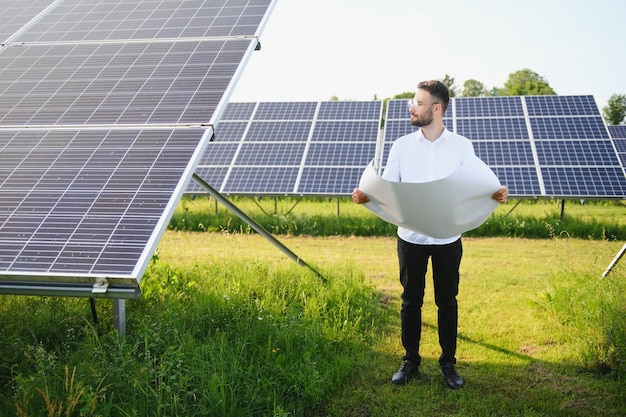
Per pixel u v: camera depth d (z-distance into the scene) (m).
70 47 6.48
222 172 15.41
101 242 3.69
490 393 4.78
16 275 3.47
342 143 16.12
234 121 18.00
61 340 5.00
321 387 4.60
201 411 3.86
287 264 9.27
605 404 4.57
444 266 4.78
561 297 6.74
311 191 14.11
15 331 4.88
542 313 6.76
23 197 4.16
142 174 4.28
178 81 5.50
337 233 12.91
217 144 16.80
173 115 4.98
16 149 4.73
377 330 6.21
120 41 6.49
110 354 4.39
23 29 6.98
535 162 14.33
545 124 15.69
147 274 6.70
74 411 3.70
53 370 4.09
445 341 4.97
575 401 4.62
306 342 5.14
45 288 3.52
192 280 6.87
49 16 7.42
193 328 5.30
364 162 15.15
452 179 4.05
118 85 5.60
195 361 4.42
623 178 13.60
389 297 7.59
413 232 4.78
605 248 11.05
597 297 6.23
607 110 51.88
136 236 3.71
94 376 3.94
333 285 6.97
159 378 4.03
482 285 8.12
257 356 4.88
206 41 6.21
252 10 6.81
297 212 15.52
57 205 4.07
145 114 5.05
